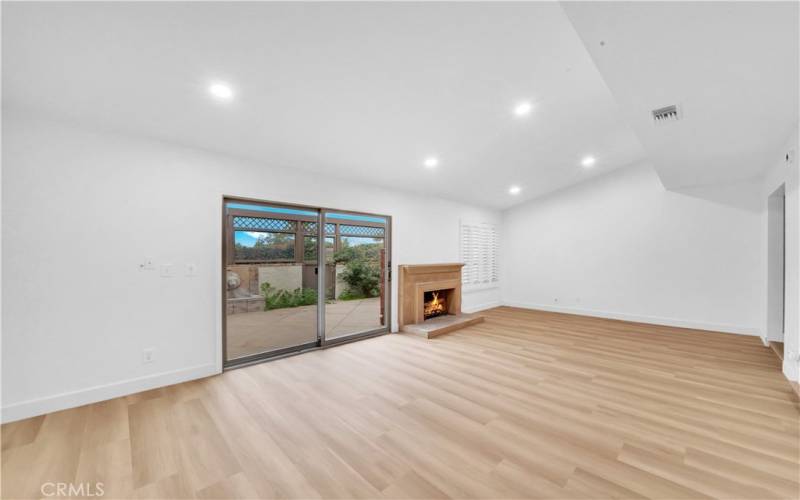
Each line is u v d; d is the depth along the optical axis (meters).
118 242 2.62
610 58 1.87
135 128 2.63
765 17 1.51
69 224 2.42
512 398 2.55
